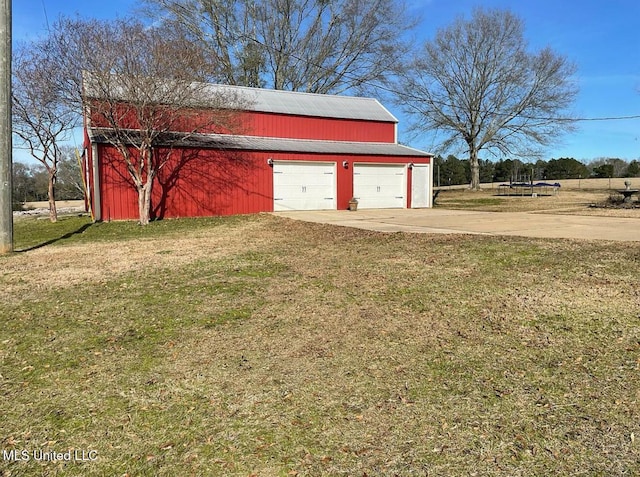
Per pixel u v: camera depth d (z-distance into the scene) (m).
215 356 3.36
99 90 13.16
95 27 13.14
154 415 2.54
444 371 3.02
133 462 2.13
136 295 5.15
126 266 6.89
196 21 27.66
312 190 17.94
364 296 4.88
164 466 2.10
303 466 2.08
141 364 3.24
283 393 2.77
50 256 7.99
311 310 4.43
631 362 3.06
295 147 17.84
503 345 3.44
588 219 12.66
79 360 3.33
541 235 8.99
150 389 2.86
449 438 2.27
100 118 14.45
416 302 4.61
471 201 25.45
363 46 30.28
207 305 4.69
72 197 33.34
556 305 4.36
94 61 12.93
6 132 8.17
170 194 15.38
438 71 33.47
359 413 2.52
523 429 2.33
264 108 19.03
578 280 5.28
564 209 17.58
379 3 29.53
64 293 5.28
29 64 13.53
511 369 3.03
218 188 16.19
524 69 32.00
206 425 2.43
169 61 13.52
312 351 3.41
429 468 2.04
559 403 2.57
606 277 5.35
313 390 2.80
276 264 6.87
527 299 4.59
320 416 2.50
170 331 3.92
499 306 4.39
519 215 14.66
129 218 14.76
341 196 18.47
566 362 3.11
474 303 4.51
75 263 7.22
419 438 2.27
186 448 2.23
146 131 13.48
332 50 30.33
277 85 30.55
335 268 6.42
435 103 34.19
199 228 12.62
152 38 13.55
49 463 2.13
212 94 15.30
